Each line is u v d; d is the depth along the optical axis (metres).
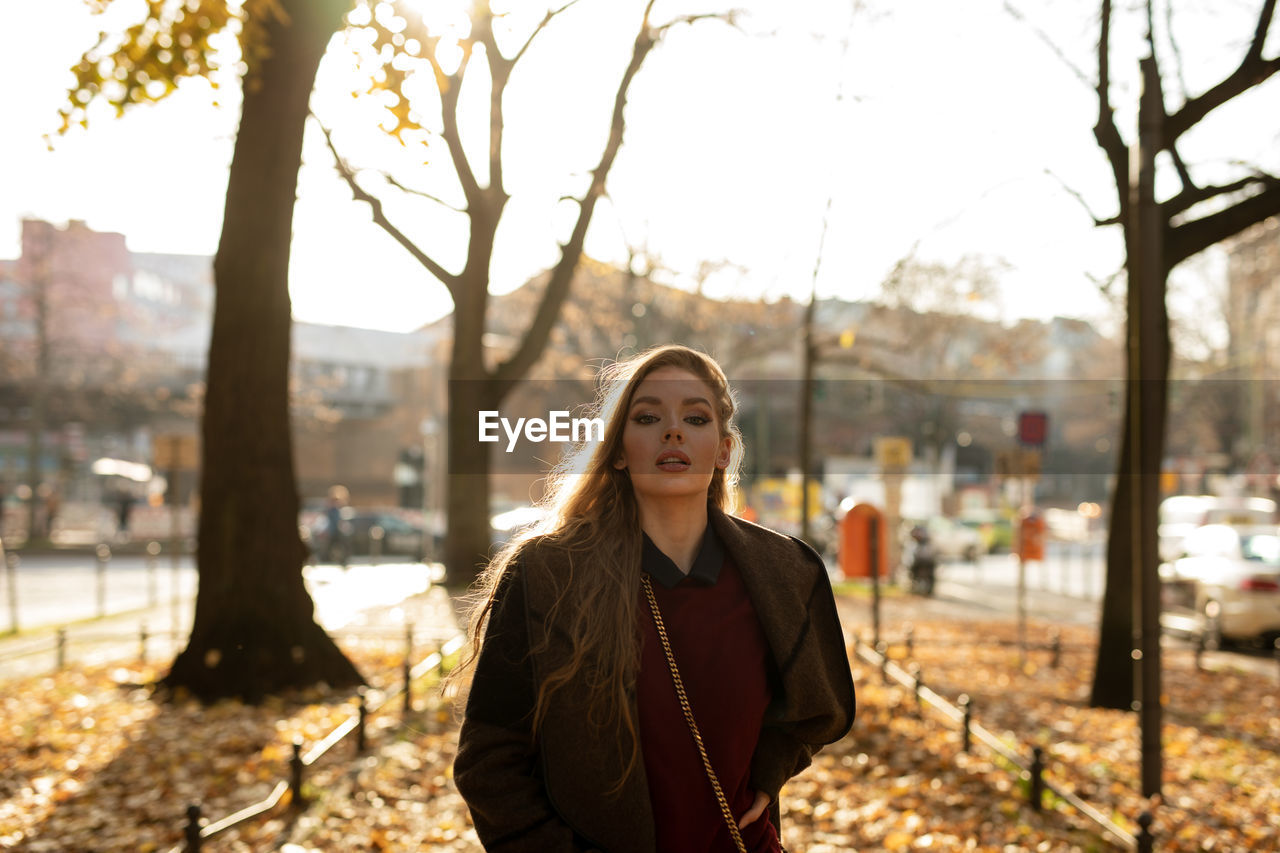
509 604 2.19
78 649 13.80
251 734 8.42
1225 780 7.85
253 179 10.32
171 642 14.46
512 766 2.13
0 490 52.66
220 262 10.37
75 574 28.05
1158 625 7.16
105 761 7.68
